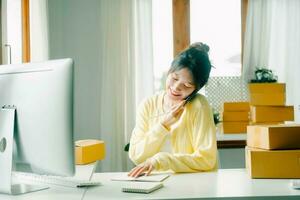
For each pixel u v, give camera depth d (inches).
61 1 150.2
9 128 47.6
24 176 59.5
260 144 56.6
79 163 71.2
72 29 152.1
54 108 45.7
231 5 151.4
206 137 65.6
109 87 145.3
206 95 146.7
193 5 151.7
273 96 128.4
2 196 45.9
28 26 126.6
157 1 151.4
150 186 47.3
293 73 146.9
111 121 144.9
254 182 51.1
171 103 71.5
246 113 134.3
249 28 146.3
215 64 150.3
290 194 43.3
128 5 145.9
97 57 152.2
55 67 46.2
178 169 58.7
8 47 105.0
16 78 49.0
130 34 145.6
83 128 152.5
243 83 147.6
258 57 146.5
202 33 151.6
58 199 43.8
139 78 145.1
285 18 147.1
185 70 67.4
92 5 152.0
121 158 144.5
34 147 47.4
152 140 66.4
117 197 44.0
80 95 151.9
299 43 147.1
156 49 150.8
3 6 99.1
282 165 53.5
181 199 42.4
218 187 48.0
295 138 54.4
